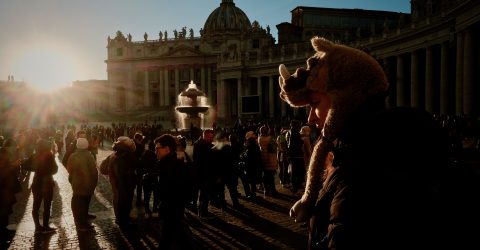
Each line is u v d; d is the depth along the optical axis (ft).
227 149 40.04
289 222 36.01
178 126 263.49
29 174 73.51
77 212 34.78
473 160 69.26
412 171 4.54
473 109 124.57
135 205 46.57
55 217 40.32
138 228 35.60
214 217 38.37
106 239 32.27
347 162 4.91
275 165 49.34
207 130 38.86
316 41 5.76
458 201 4.53
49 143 35.01
